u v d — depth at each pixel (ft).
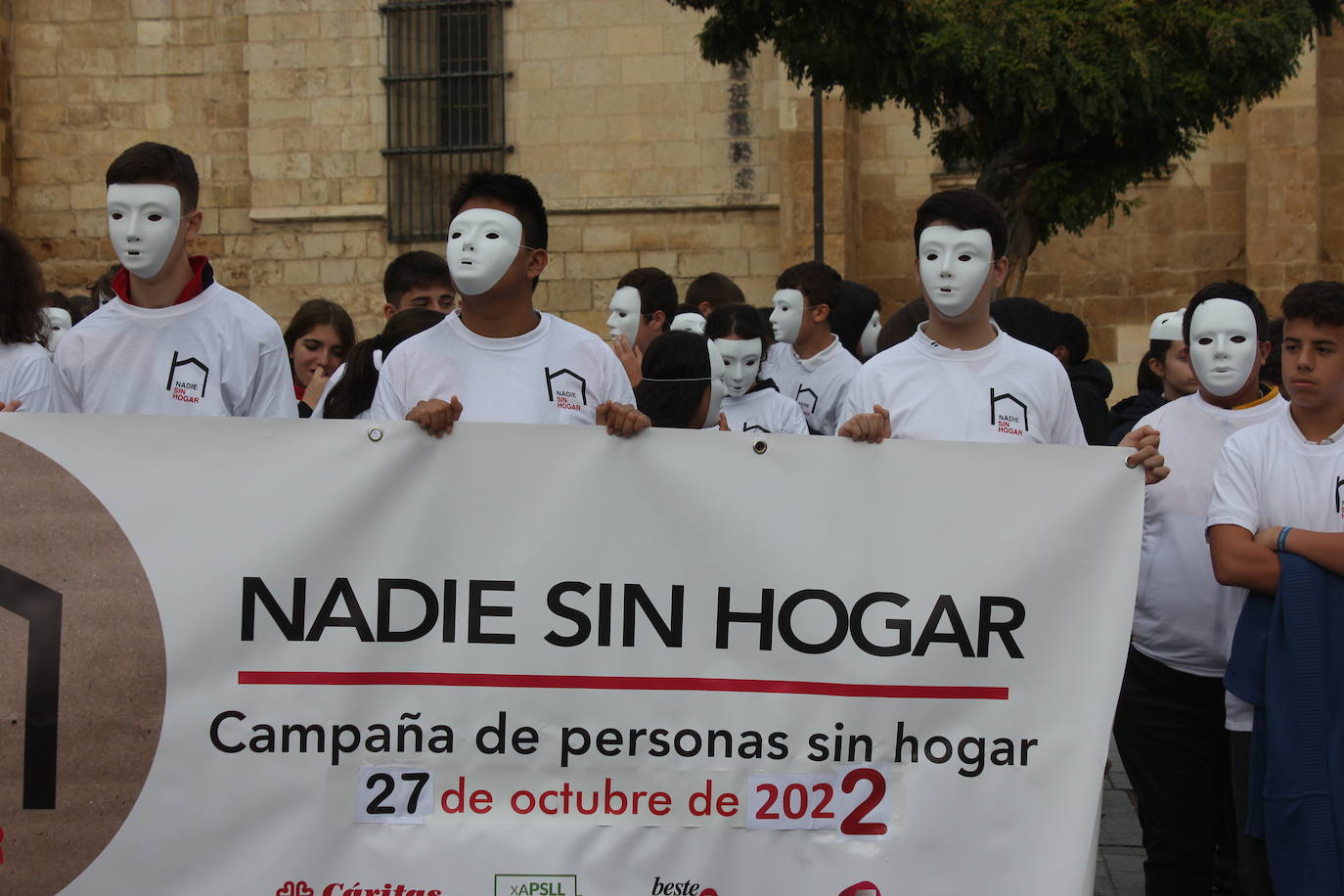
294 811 13.29
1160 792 17.58
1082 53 38.50
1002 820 13.70
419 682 13.44
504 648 13.53
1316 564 14.97
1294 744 14.69
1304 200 57.52
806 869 13.62
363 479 13.47
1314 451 15.61
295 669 13.33
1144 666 17.51
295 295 65.72
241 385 15.40
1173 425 17.89
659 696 13.61
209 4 67.26
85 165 68.18
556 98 63.98
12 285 16.93
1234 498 15.69
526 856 13.42
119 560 13.23
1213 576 17.04
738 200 62.44
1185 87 39.19
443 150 64.54
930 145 44.60
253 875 13.19
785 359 28.17
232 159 67.26
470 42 64.64
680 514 13.67
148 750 13.16
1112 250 61.26
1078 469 13.88
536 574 13.56
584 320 64.13
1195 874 17.57
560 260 64.28
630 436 13.66
